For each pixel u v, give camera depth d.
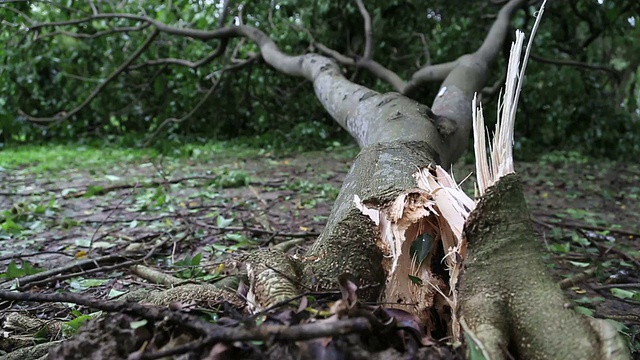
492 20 8.07
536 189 6.14
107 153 8.33
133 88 9.36
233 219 4.46
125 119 9.68
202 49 8.80
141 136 9.52
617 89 9.12
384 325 1.41
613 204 5.52
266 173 6.72
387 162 2.36
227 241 3.90
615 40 9.57
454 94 4.28
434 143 3.07
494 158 1.75
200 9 8.77
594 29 8.17
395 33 8.34
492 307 1.52
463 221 1.78
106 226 4.35
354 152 8.11
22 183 6.16
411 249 1.88
